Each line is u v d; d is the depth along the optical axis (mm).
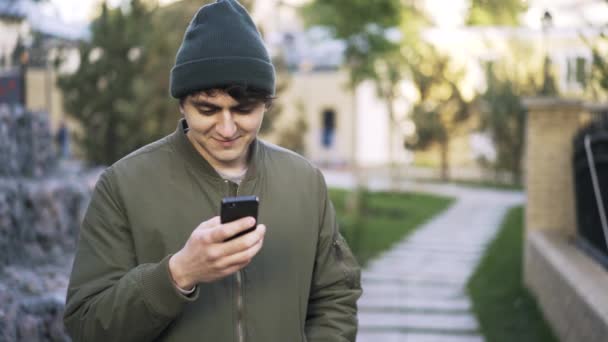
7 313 3070
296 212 1811
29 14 6840
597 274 4785
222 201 1439
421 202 15500
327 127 25266
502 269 8125
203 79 1578
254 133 1688
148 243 1687
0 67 6355
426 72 18781
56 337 3412
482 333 5727
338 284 1906
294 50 25062
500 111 17344
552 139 6848
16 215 4285
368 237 10734
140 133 7219
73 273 1690
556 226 6863
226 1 1664
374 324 6113
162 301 1520
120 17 7301
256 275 1726
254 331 1700
